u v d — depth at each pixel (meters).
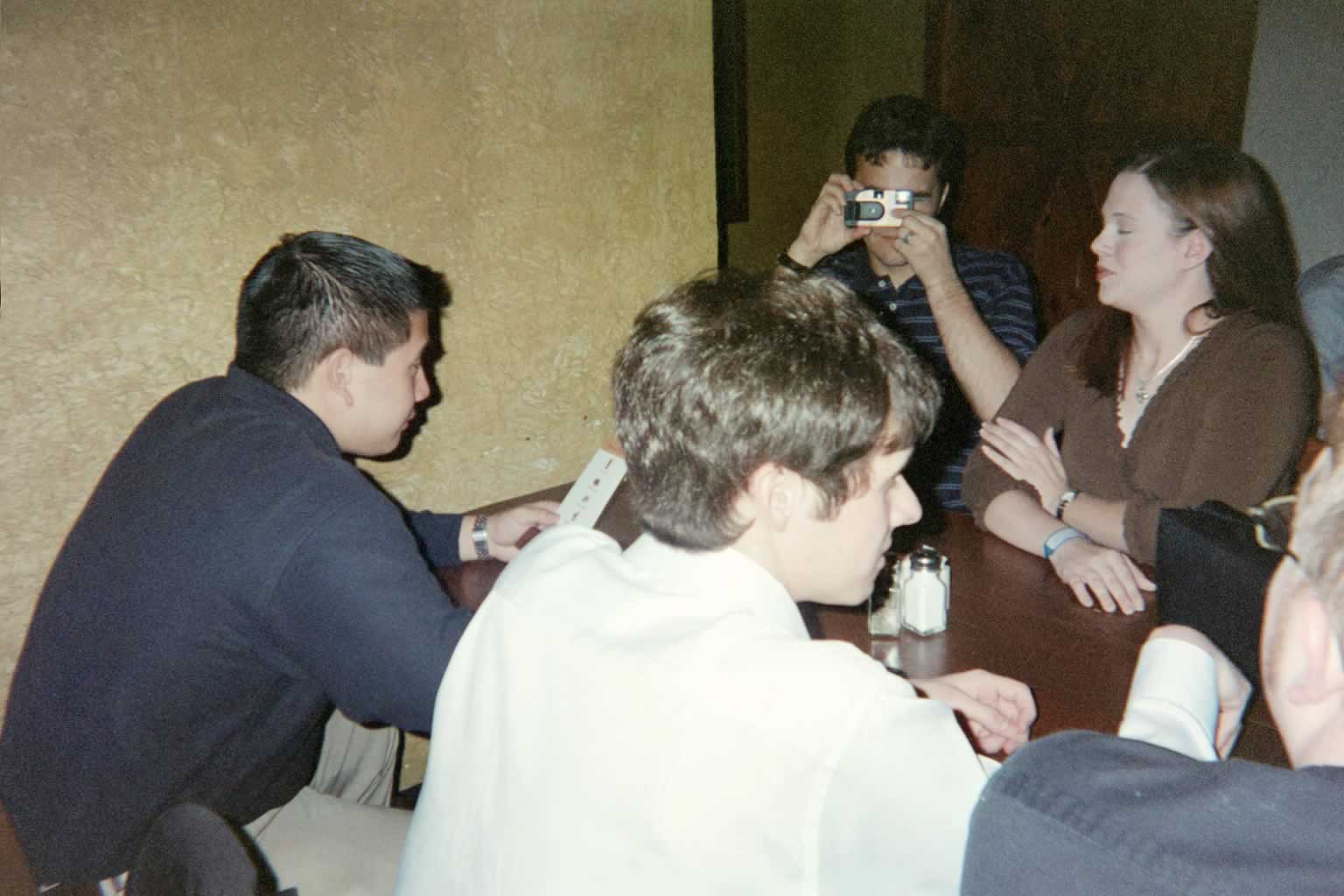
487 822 0.67
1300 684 0.49
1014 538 1.51
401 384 1.25
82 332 1.47
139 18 1.41
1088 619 1.28
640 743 0.61
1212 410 1.48
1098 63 3.20
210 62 1.48
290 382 1.18
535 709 0.67
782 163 4.34
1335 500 0.48
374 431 1.26
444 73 1.70
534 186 1.86
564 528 0.82
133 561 1.06
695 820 0.58
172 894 0.74
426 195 1.74
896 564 1.26
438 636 1.01
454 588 1.46
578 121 1.88
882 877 0.58
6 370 1.43
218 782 1.12
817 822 0.57
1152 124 3.07
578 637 0.67
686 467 0.66
